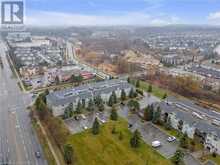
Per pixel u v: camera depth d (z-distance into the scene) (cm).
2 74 19138
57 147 8900
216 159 8619
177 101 12850
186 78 16850
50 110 11794
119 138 9606
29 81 17150
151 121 11275
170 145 9344
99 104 12431
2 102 13212
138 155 8575
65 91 13225
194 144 9462
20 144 9012
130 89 14712
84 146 8981
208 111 11525
